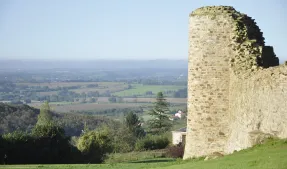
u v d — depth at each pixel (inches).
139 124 4042.8
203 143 1004.6
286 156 661.9
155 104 4274.1
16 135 2032.5
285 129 754.8
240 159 728.3
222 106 987.3
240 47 968.3
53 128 2123.5
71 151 2169.0
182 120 5246.1
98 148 2342.5
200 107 1008.2
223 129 986.7
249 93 871.1
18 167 1471.5
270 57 1040.8
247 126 864.3
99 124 4771.2
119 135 3496.6
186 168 806.5
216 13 992.9
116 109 7130.9
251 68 914.7
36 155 2031.3
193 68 1020.5
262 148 757.9
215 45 992.9
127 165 1435.8
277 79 780.6
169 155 2138.3
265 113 812.0
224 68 984.9
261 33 1067.9
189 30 1038.4
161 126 4109.3
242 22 994.7
